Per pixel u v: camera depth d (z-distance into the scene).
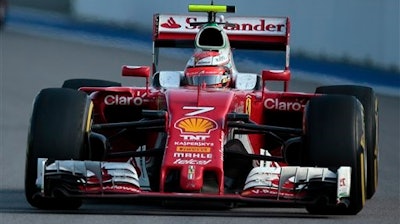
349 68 99.06
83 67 103.00
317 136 31.34
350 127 31.38
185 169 30.05
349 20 100.25
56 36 145.75
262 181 30.56
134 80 91.25
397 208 35.31
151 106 34.41
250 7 108.25
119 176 30.47
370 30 97.38
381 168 48.38
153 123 32.03
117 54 118.31
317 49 104.12
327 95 32.34
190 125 31.48
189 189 29.86
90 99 32.72
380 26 96.06
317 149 31.20
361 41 98.38
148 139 35.19
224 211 32.47
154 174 33.69
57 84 88.12
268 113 36.00
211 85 35.50
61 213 31.62
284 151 32.31
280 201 29.94
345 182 30.55
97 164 30.55
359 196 31.50
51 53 119.56
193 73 35.81
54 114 31.72
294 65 105.31
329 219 31.16
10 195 37.41
